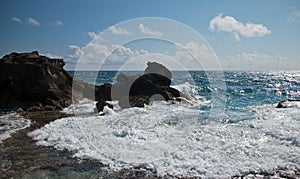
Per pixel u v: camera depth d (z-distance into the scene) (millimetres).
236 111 9906
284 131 6336
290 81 31953
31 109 10789
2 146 5668
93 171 4285
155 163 4535
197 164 4441
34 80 12062
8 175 4148
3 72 12016
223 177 3979
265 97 16266
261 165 4352
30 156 5020
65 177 4062
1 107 11305
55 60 13734
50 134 6543
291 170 4180
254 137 5973
